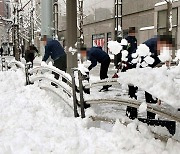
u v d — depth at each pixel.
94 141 4.23
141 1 23.94
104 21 29.25
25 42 39.00
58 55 8.56
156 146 3.78
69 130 4.63
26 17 33.78
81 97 5.10
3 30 47.97
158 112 3.79
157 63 5.19
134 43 5.85
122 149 3.92
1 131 4.81
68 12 6.80
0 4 49.47
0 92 8.12
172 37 4.31
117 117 4.48
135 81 3.70
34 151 3.97
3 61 16.73
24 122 5.14
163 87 3.34
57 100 6.58
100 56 9.73
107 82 4.67
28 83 9.01
